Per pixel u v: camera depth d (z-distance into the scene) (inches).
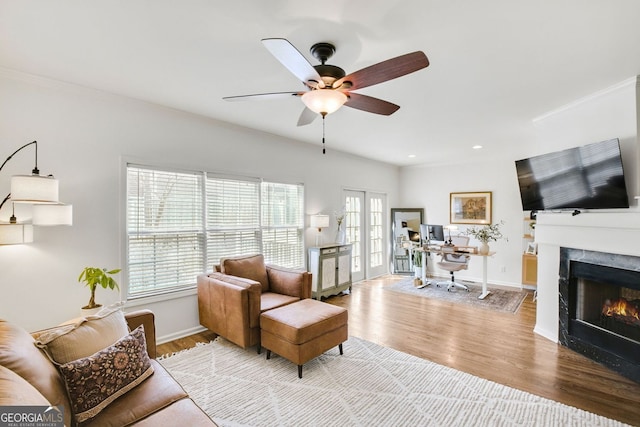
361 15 66.3
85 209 107.4
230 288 113.5
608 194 101.4
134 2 62.3
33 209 89.1
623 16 65.9
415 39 75.7
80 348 60.6
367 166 241.9
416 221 265.3
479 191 237.9
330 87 71.9
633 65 88.2
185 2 62.3
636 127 96.7
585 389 90.1
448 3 62.1
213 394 88.0
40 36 75.0
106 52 83.0
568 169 114.5
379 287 218.1
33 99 97.5
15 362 46.8
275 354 113.3
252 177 160.2
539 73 93.7
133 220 120.3
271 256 170.2
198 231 138.7
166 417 53.9
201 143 138.4
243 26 70.8
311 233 193.3
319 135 170.4
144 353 67.7
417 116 134.5
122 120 115.5
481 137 170.9
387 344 122.1
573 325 115.3
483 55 83.2
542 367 103.0
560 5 62.6
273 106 124.3
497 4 62.4
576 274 115.0
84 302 106.8
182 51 82.4
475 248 207.5
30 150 97.2
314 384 93.4
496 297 190.9
